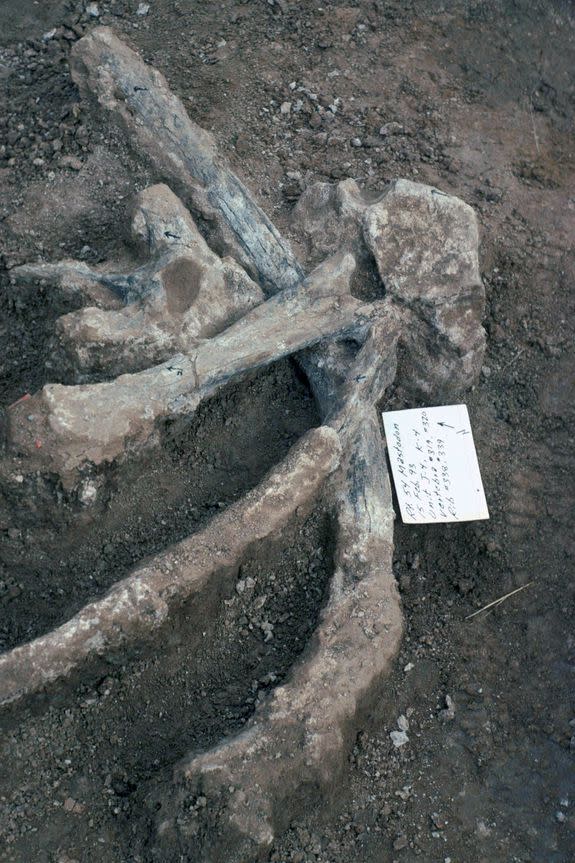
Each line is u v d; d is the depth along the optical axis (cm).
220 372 122
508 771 116
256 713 109
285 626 119
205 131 139
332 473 121
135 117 139
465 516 126
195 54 158
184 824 105
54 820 108
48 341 128
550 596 126
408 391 132
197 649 117
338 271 129
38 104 150
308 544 121
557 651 123
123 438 116
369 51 160
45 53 159
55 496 115
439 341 130
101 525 119
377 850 110
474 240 131
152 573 112
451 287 130
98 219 137
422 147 150
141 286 125
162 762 111
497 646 123
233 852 105
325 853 109
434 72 159
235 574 117
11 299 133
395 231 131
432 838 111
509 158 152
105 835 108
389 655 114
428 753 116
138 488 121
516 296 140
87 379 122
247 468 125
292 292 128
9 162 143
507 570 127
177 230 128
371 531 120
